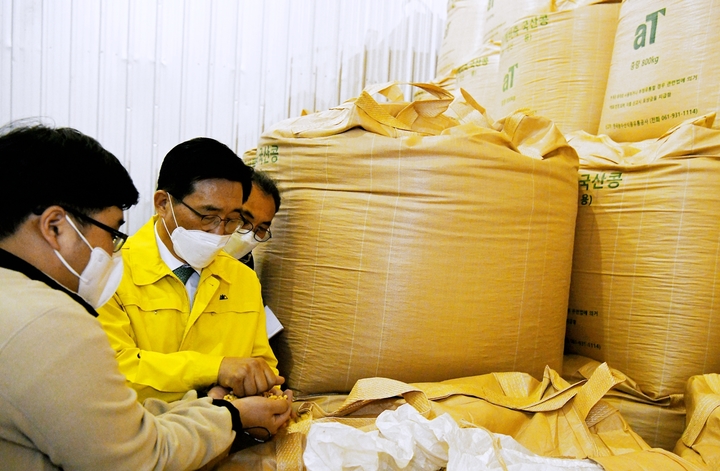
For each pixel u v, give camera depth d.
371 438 0.82
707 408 1.00
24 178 0.59
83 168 0.62
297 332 1.26
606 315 1.37
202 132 1.99
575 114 1.55
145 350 1.01
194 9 1.96
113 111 1.90
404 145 1.17
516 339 1.22
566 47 1.55
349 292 1.19
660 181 1.27
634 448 0.97
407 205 1.16
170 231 1.02
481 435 0.85
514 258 1.20
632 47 1.39
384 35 2.18
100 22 1.87
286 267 1.31
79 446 0.58
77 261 0.65
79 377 0.58
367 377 1.19
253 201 1.22
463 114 1.38
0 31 1.78
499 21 1.84
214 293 1.08
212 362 0.98
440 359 1.17
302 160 1.29
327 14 2.09
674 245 1.24
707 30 1.24
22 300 0.58
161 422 0.72
